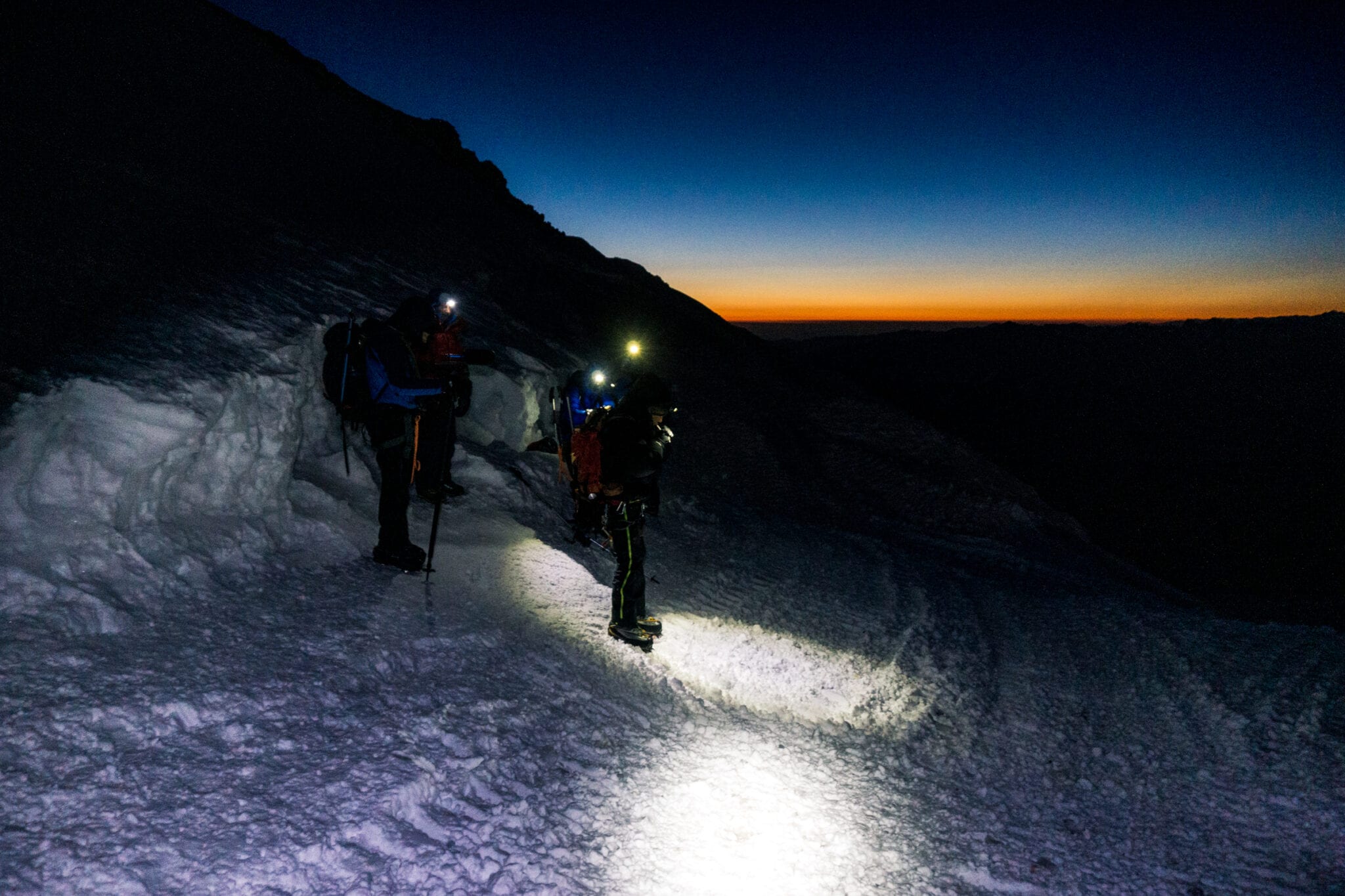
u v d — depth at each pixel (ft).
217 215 23.88
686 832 10.25
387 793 8.67
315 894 7.17
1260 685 17.25
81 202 18.94
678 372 67.87
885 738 14.98
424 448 17.04
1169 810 12.46
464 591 15.65
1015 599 31.71
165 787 7.80
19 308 13.06
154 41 38.47
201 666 9.90
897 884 10.02
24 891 6.19
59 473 10.75
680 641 18.69
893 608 26.99
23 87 23.95
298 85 56.54
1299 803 12.09
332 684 10.53
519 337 38.37
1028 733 15.99
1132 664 20.58
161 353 13.53
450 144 107.45
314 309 19.67
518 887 8.21
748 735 13.83
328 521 15.90
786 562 31.45
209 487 13.43
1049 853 11.14
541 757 10.89
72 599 9.87
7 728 7.77
